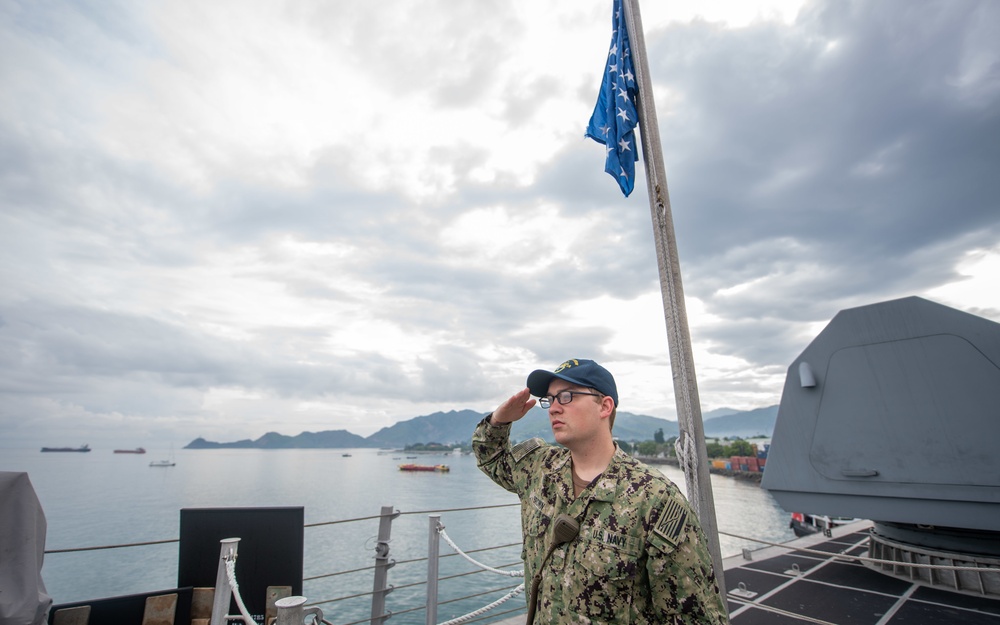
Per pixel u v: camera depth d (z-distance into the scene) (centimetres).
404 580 3747
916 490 601
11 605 290
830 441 684
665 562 163
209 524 438
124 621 400
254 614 419
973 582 575
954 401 586
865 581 632
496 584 3694
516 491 229
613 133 466
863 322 669
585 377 201
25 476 316
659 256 397
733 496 8662
